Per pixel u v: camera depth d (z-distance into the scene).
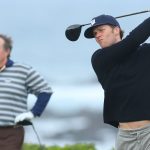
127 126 12.23
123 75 12.20
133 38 12.06
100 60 12.39
